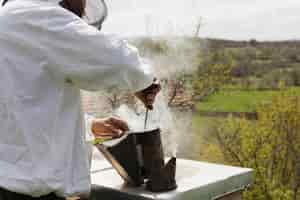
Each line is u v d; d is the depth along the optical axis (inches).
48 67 47.0
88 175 49.9
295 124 235.5
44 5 48.1
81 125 50.5
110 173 64.6
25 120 46.6
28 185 46.2
